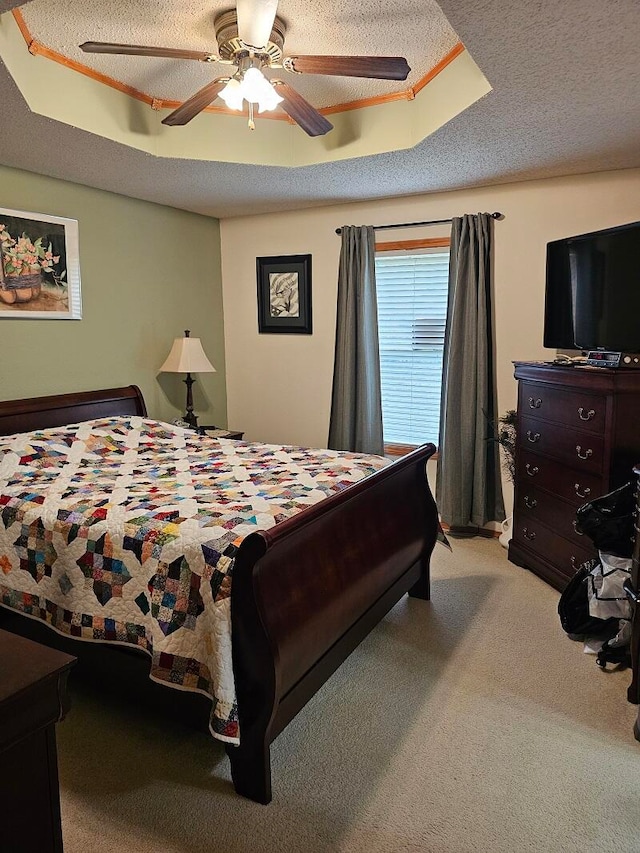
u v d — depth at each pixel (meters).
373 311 4.37
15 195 3.39
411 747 2.06
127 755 2.01
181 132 3.27
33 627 2.35
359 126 3.28
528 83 2.29
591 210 3.66
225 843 1.66
